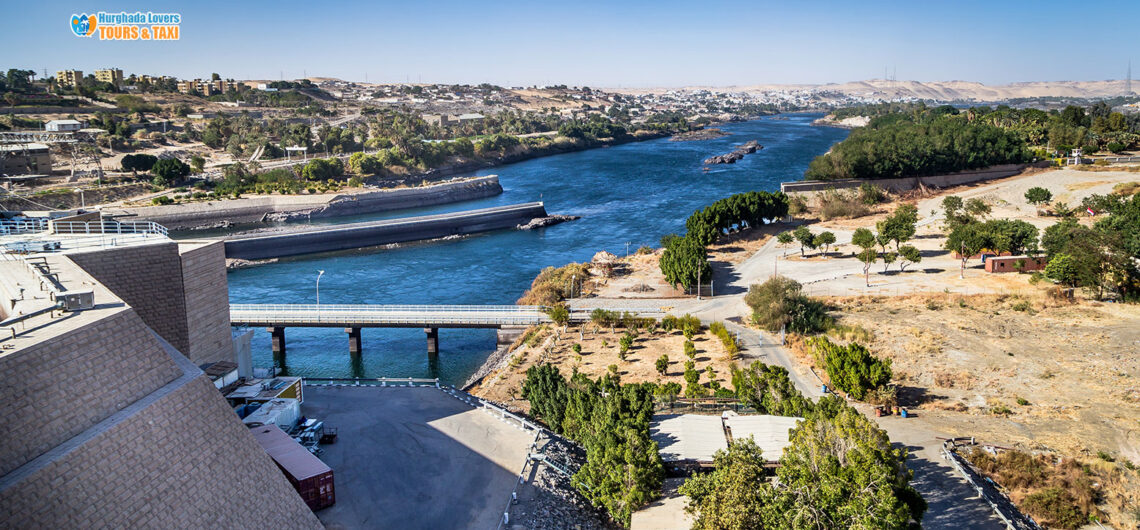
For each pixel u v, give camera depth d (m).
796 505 43.53
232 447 44.66
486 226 186.50
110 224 78.00
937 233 148.38
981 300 102.75
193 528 40.19
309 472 52.31
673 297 115.50
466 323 101.38
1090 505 52.22
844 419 50.31
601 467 54.12
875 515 42.25
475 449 62.19
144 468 38.91
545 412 68.69
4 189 170.75
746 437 59.50
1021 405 70.31
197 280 67.06
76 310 42.44
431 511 52.62
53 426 36.19
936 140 198.50
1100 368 77.81
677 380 80.31
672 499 53.09
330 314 103.25
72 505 34.91
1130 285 100.75
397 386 77.12
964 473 56.62
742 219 156.88
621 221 193.50
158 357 43.78
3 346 36.19
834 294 109.88
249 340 77.75
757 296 100.25
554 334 98.69
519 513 52.41
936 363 81.25
